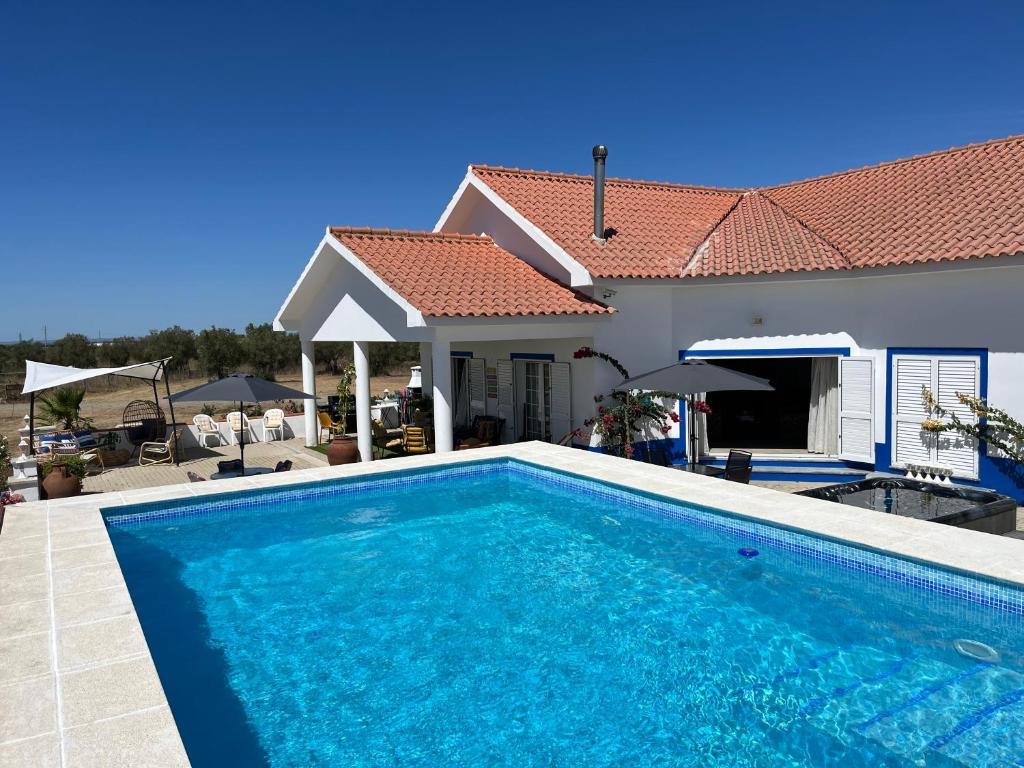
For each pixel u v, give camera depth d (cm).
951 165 1784
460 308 1482
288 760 590
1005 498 1095
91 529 1001
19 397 4144
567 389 1777
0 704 515
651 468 1369
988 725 612
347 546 1128
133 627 650
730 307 1673
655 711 654
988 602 754
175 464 2034
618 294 1683
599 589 941
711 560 1028
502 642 797
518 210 1820
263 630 839
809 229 1758
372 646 797
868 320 1532
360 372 1850
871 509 1091
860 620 826
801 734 610
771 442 1938
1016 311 1323
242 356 5166
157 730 479
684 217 1995
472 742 612
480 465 1506
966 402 1385
